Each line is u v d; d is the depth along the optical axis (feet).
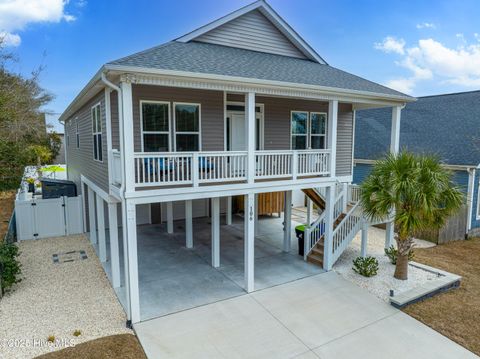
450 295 26.89
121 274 30.45
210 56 29.43
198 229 47.14
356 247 39.04
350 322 22.90
